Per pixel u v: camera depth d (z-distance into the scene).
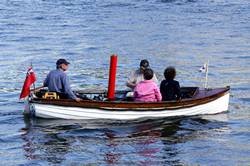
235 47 95.06
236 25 121.06
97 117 48.25
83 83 67.94
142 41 103.12
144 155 40.47
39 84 67.19
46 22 128.12
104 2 162.50
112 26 122.12
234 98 58.38
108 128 46.56
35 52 91.75
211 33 111.06
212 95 50.66
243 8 147.50
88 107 47.88
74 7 153.38
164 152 41.09
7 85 66.62
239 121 49.25
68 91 47.91
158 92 48.44
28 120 48.78
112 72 49.66
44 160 39.53
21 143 43.03
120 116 48.19
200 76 72.12
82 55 89.38
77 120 48.25
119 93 51.75
